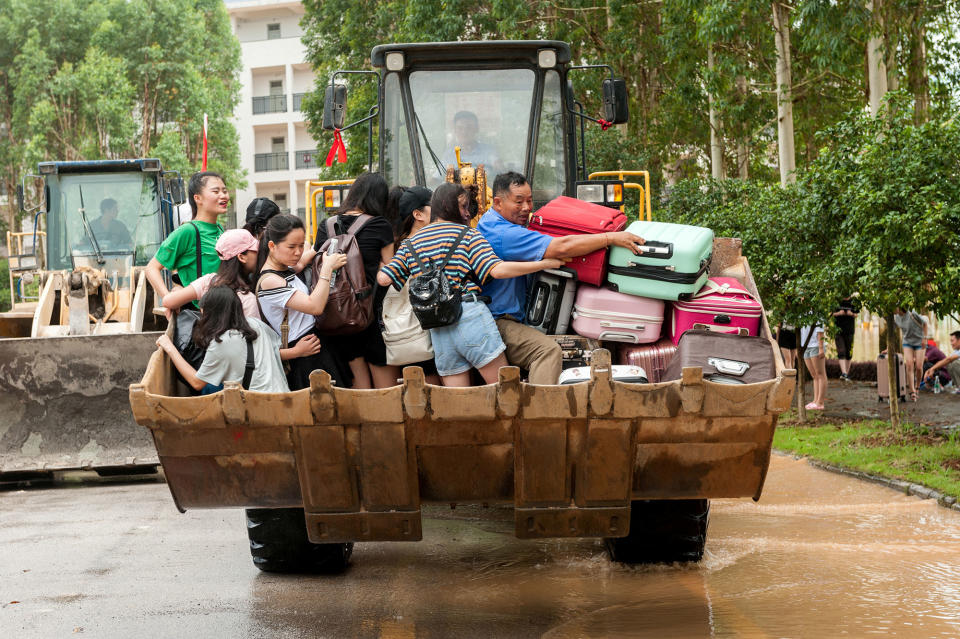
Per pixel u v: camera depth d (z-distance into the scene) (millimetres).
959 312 9938
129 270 13578
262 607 5766
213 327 5215
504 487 5062
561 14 25281
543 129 8305
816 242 12039
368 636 5199
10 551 7453
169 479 5105
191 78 42875
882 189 9914
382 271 5398
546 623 5363
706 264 5793
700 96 21969
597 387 4695
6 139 43500
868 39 16578
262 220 6367
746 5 17609
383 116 8352
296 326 5461
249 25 61375
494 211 5820
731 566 6543
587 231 5746
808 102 22562
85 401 10391
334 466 4957
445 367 5363
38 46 41500
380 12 29141
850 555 6805
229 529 8156
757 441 4906
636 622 5324
